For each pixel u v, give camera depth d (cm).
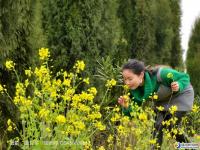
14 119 1278
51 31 2186
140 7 3700
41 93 929
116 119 1100
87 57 2181
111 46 2333
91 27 2205
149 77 1028
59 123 830
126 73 1016
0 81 1277
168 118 1098
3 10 1262
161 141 1082
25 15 1337
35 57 1370
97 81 2111
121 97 1029
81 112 905
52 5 2197
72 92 877
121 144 1120
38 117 862
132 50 3706
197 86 3688
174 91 1059
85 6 2188
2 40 1252
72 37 2169
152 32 3856
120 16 3672
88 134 986
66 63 2169
